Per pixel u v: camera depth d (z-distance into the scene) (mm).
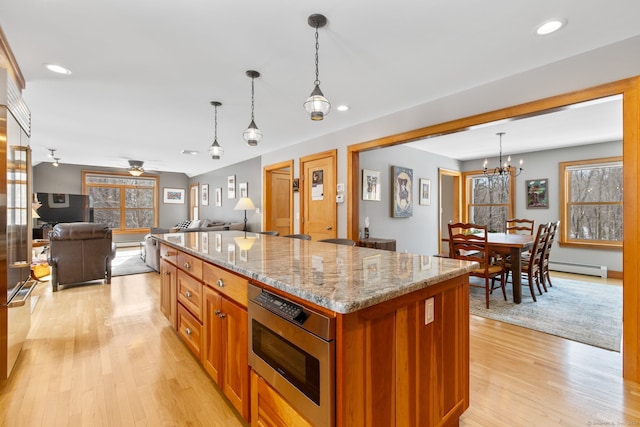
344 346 967
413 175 5551
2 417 1592
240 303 1499
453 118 2986
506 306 3418
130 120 3879
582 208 5215
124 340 2520
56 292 3904
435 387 1358
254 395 1379
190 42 2082
